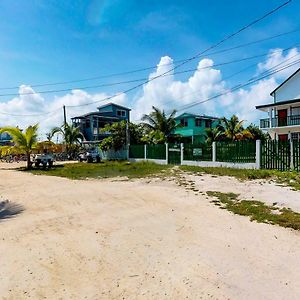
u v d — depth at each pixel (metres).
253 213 7.42
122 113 51.47
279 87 31.42
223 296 3.49
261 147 16.89
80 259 4.64
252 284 3.78
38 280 3.95
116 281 3.89
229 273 4.09
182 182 13.41
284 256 4.66
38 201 9.59
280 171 15.16
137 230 6.16
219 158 19.75
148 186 12.56
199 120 47.84
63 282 3.89
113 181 14.80
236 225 6.43
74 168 23.72
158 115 35.62
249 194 9.98
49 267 4.36
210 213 7.56
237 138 36.56
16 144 25.55
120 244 5.30
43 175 18.95
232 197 9.59
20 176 18.38
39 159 25.94
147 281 3.88
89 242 5.43
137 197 9.97
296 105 29.89
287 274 4.05
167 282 3.84
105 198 9.87
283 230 5.99
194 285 3.76
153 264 4.41
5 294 3.59
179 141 36.41
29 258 4.71
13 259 4.68
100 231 6.11
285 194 9.71
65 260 4.61
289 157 15.51
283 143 15.79
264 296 3.49
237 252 4.85
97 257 4.71
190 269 4.22
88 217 7.32
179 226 6.43
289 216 6.96
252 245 5.17
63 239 5.62
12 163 35.00
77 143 42.50
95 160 31.64
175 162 23.72
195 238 5.59
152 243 5.33
